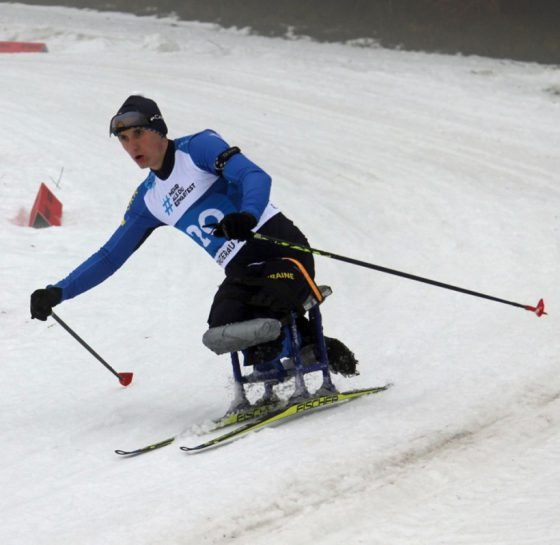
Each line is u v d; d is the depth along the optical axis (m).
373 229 36.81
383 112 55.62
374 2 83.12
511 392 18.92
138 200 17.27
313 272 17.23
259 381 17.44
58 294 17.61
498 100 58.66
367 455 15.38
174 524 12.91
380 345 23.16
